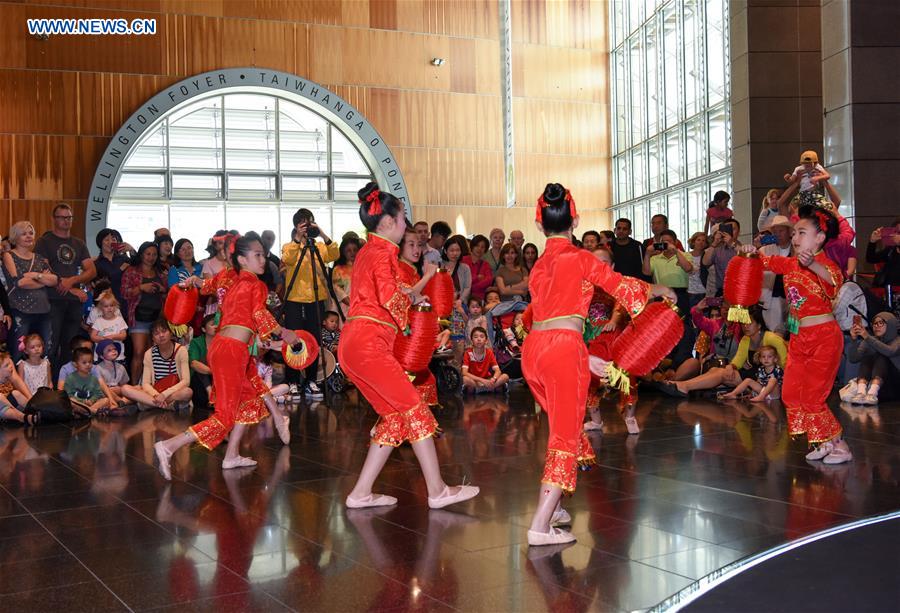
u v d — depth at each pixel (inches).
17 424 314.2
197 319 345.7
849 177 380.2
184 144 702.5
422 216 740.7
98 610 118.1
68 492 195.0
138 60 661.3
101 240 391.2
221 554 143.6
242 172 716.7
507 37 748.0
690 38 636.1
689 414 299.9
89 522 167.3
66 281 348.2
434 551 143.0
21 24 634.8
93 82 649.6
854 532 143.7
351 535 153.9
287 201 729.6
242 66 687.7
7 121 630.5
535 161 770.8
